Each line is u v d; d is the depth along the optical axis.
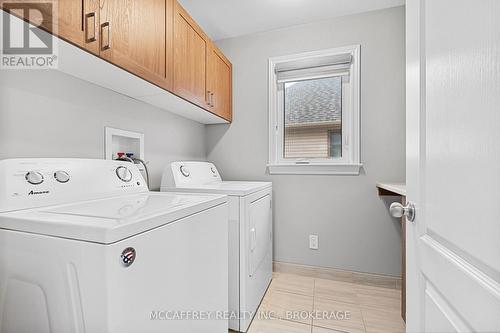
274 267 2.35
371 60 2.06
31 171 0.88
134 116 1.59
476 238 0.44
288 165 2.24
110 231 0.58
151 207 0.86
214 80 2.02
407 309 0.82
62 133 1.16
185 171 1.81
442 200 0.57
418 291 0.72
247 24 2.22
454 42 0.51
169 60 1.39
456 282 0.51
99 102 1.34
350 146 2.14
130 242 0.64
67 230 0.62
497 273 0.39
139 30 1.16
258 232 1.75
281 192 2.32
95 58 0.98
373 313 1.68
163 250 0.76
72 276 0.61
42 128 1.08
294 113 2.33
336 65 2.14
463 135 0.48
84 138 1.26
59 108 1.14
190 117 2.20
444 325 0.56
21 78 1.01
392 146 2.02
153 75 1.26
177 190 1.65
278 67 2.27
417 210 0.72
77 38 0.87
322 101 2.25
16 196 0.80
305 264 2.26
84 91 1.26
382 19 2.03
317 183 2.22
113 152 1.48
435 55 0.60
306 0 1.90
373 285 2.07
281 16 2.10
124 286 0.62
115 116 1.45
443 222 0.56
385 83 2.03
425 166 0.67
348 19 2.11
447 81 0.54
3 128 0.95
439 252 0.58
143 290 0.68
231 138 2.47
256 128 2.39
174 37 1.44
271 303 1.81
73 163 1.05
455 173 0.51
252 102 2.40
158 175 1.83
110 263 0.58
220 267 1.14
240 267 1.51
